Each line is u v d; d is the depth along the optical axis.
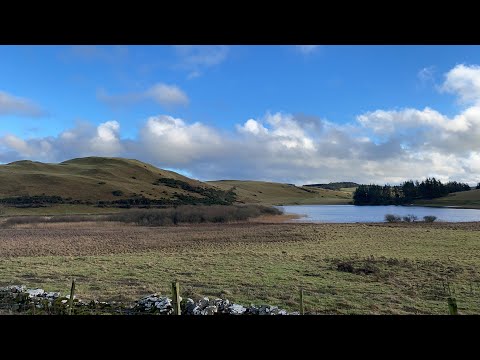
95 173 154.00
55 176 131.12
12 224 58.28
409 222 56.69
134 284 14.69
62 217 67.69
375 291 13.62
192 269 18.33
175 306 7.35
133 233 43.25
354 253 24.72
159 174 175.25
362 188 170.12
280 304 11.51
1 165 154.88
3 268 18.75
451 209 108.50
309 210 115.94
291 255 23.48
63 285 14.22
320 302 11.84
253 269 18.33
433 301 12.23
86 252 26.41
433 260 21.27
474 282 15.46
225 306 9.24
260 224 56.03
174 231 45.56
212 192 169.62
